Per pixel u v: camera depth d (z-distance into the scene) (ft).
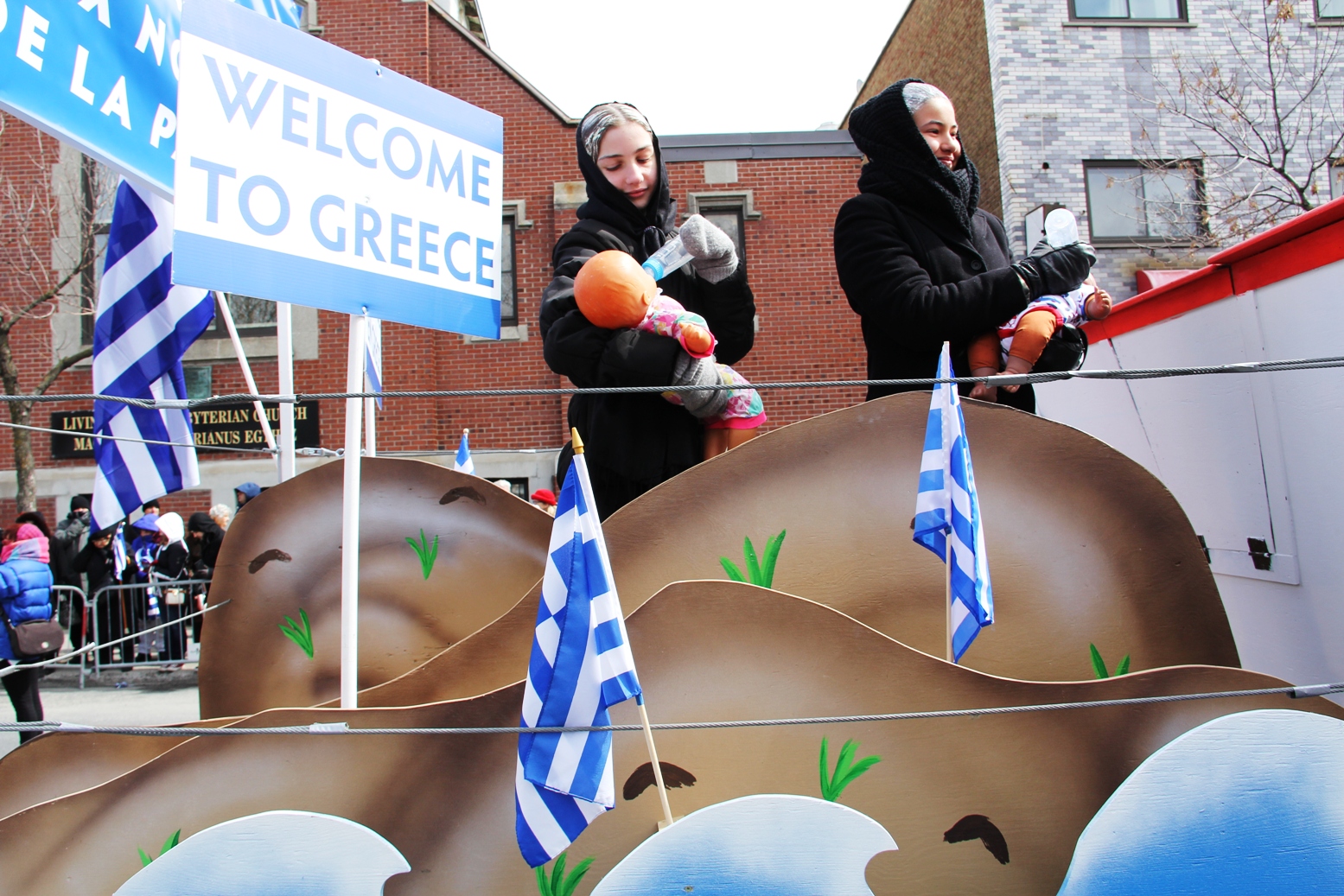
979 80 42.68
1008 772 5.10
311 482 8.52
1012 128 40.45
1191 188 38.96
